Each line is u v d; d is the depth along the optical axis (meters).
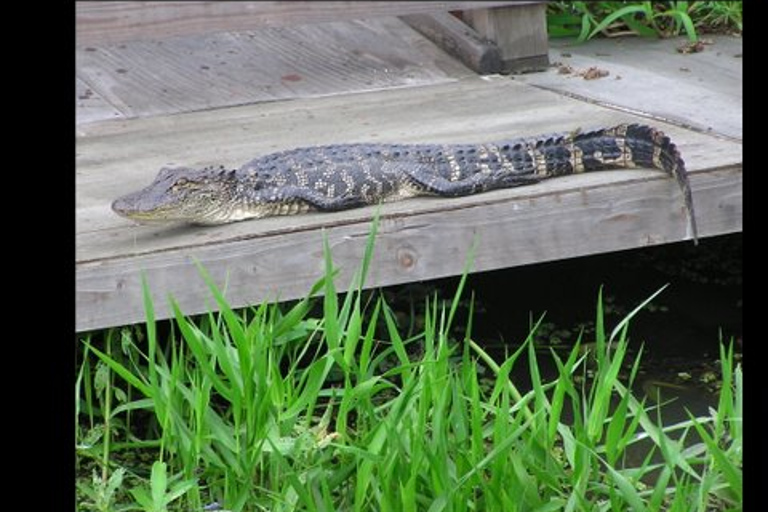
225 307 7.38
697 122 10.26
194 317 8.80
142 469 8.12
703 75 11.83
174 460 7.87
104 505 7.21
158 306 8.15
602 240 9.04
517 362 9.70
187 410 7.99
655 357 9.88
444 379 7.17
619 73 12.01
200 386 7.65
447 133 10.23
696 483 7.87
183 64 12.45
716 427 7.43
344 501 7.21
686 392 9.35
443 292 10.63
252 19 11.56
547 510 6.81
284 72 12.23
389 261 8.61
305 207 8.74
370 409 7.40
